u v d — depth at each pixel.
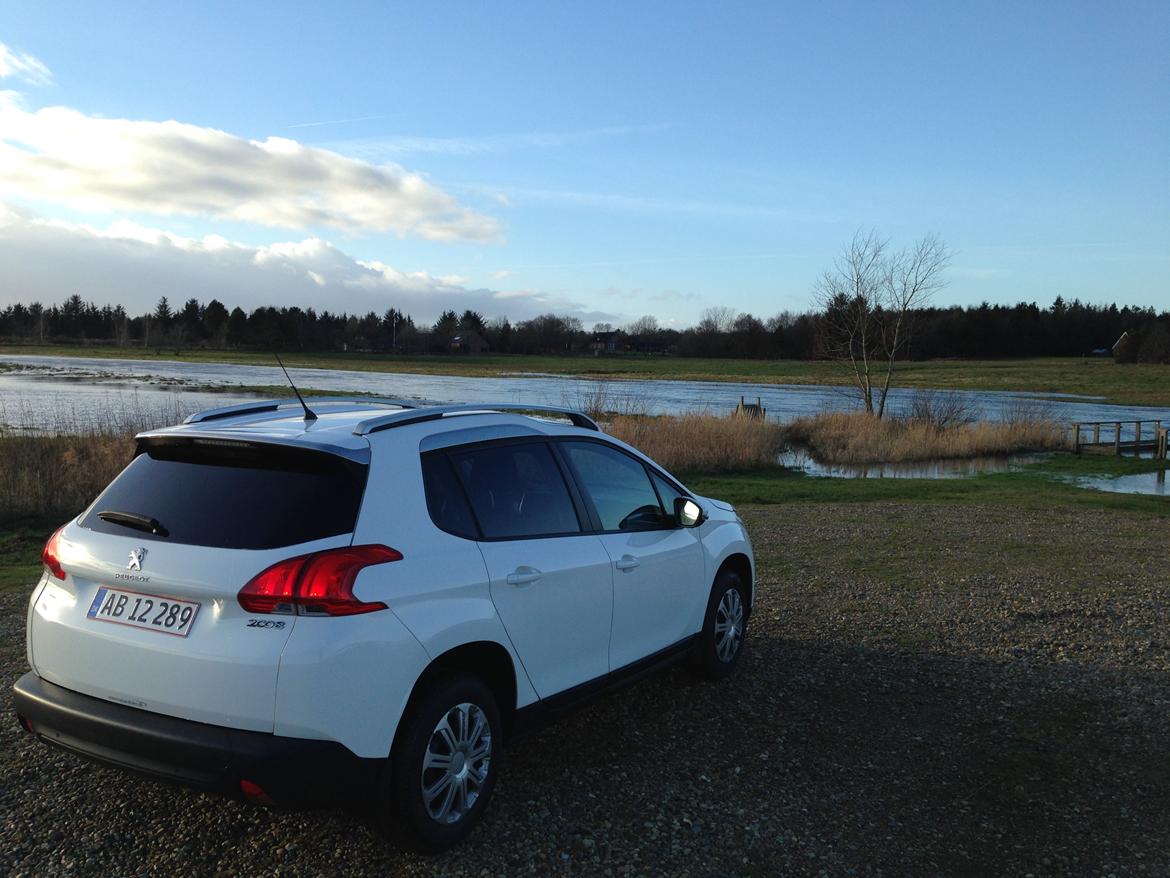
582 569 4.24
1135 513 14.44
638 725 4.94
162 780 3.16
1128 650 6.46
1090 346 134.50
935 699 5.41
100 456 14.11
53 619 3.49
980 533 11.84
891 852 3.64
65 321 178.88
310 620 3.10
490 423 4.19
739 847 3.65
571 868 3.46
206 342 161.62
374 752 3.21
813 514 13.63
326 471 3.44
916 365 108.94
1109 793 4.20
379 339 165.25
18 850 3.50
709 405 44.84
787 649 6.40
